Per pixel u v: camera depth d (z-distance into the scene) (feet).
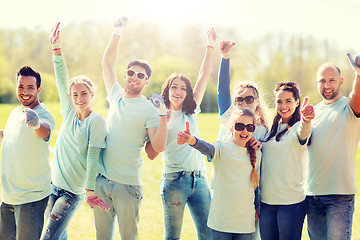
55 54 15.48
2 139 15.47
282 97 14.52
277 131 14.73
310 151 14.97
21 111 14.85
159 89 163.02
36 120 13.62
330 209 14.46
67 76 15.78
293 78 172.45
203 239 15.69
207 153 14.08
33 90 14.66
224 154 14.19
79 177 15.01
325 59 174.50
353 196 14.57
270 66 178.09
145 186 34.30
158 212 26.30
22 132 14.38
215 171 14.37
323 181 14.60
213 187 14.55
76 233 21.07
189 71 168.25
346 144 14.49
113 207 14.83
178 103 15.93
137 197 14.78
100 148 14.66
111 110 15.61
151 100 14.58
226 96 16.06
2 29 164.45
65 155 15.01
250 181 14.15
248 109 14.42
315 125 14.97
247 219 13.99
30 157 14.29
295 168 14.25
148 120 14.79
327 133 14.65
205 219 15.58
